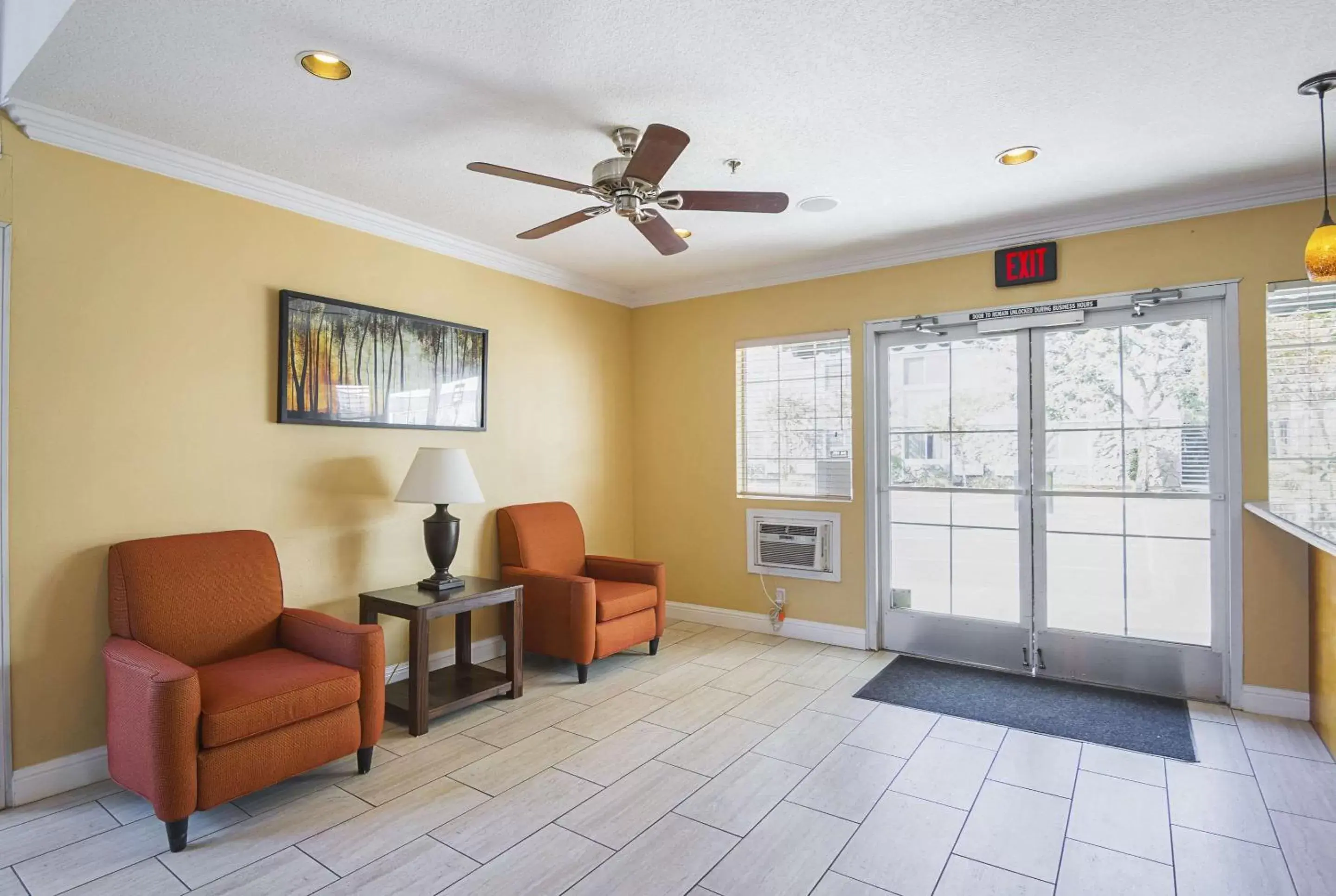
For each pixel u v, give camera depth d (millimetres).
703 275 4859
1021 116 2605
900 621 4324
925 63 2246
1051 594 3873
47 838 2266
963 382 4129
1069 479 3824
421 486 3434
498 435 4297
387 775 2713
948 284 4109
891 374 4359
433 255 3934
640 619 4129
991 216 3689
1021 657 3939
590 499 4980
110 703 2420
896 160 2988
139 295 2787
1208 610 3477
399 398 3705
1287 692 3236
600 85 2377
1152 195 3404
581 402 4918
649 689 3693
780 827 2332
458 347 4016
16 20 2303
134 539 2752
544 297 4637
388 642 3670
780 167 3068
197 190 2965
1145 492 3627
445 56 2199
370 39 2105
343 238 3504
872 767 2779
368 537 3594
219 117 2594
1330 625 2859
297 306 3271
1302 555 3207
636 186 2434
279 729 2402
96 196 2674
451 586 3500
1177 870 2082
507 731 3146
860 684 3764
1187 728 3131
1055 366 3861
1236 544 3336
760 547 4777
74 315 2615
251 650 2877
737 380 4887
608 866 2115
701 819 2389
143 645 2492
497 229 3875
